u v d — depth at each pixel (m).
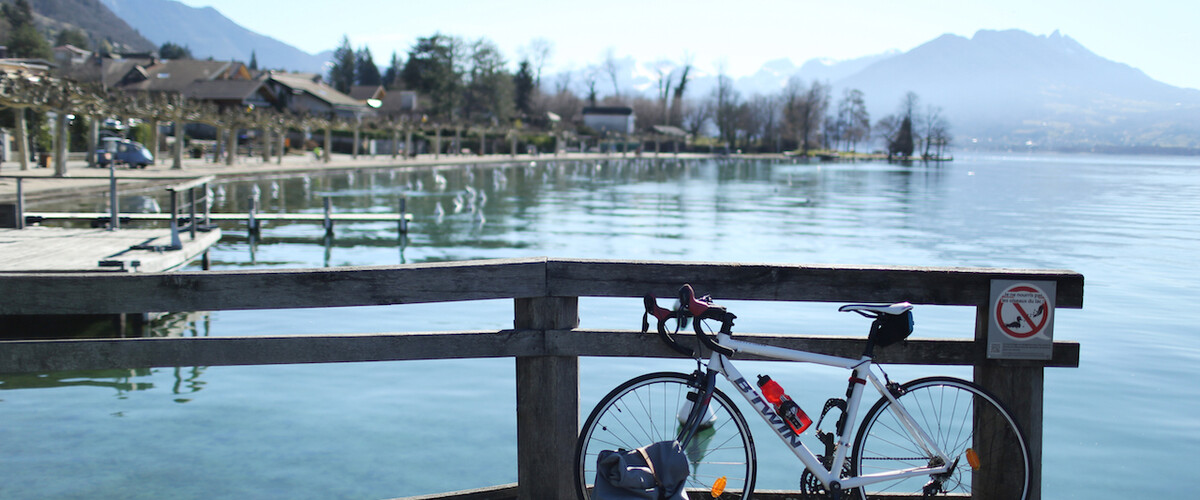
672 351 3.48
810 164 113.81
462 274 3.45
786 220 28.55
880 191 48.47
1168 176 81.38
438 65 101.75
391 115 93.06
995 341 3.51
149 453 5.65
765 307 11.75
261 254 18.03
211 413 6.61
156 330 10.07
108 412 6.57
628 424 3.79
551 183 51.25
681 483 3.34
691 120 158.12
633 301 12.19
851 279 3.51
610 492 3.34
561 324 3.52
